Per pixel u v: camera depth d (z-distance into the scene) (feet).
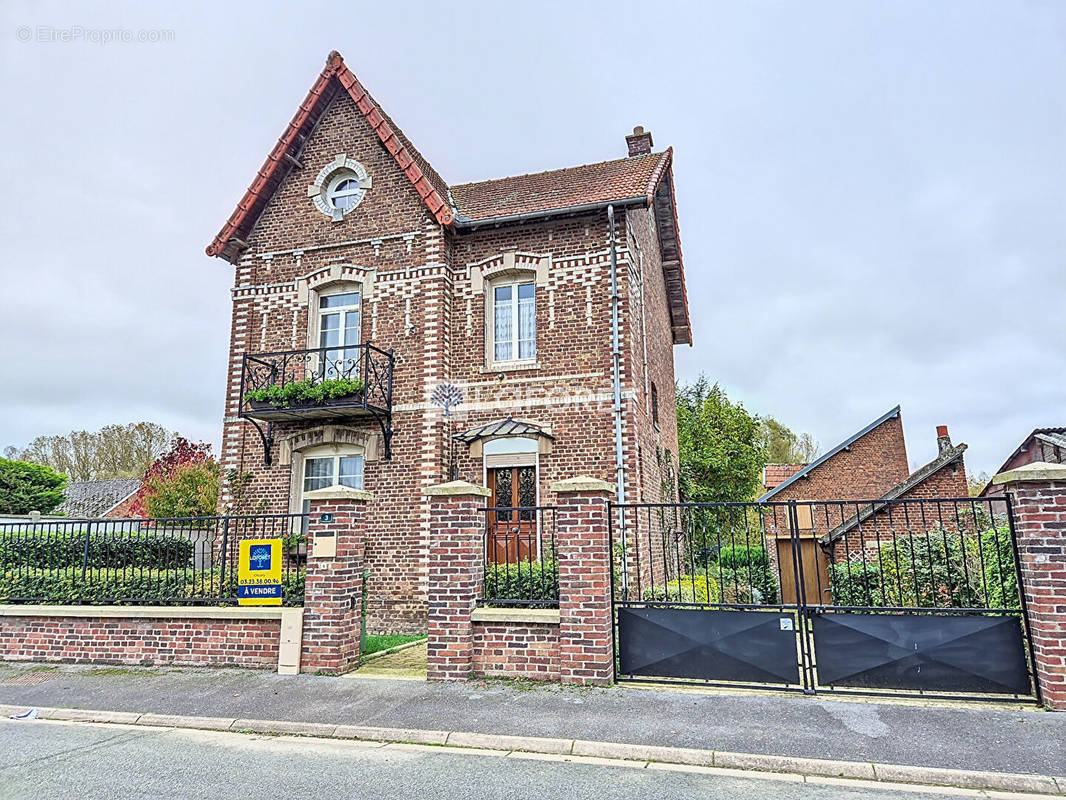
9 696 27.61
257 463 47.09
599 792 17.06
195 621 31.35
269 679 28.35
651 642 26.20
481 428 43.91
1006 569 30.58
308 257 49.06
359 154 49.11
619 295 43.73
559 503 27.17
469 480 44.01
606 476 42.01
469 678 27.22
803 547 67.97
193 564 34.78
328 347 44.57
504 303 46.83
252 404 44.73
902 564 37.06
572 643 26.27
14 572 35.24
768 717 21.95
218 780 18.17
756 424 105.09
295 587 30.89
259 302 49.49
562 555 26.81
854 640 24.22
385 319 46.42
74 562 34.71
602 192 46.14
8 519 59.26
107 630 32.50
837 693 24.29
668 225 57.88
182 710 24.85
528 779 18.02
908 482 54.34
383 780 18.04
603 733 20.94
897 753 18.80
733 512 26.50
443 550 28.07
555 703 23.91
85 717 24.90
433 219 46.52
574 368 43.75
